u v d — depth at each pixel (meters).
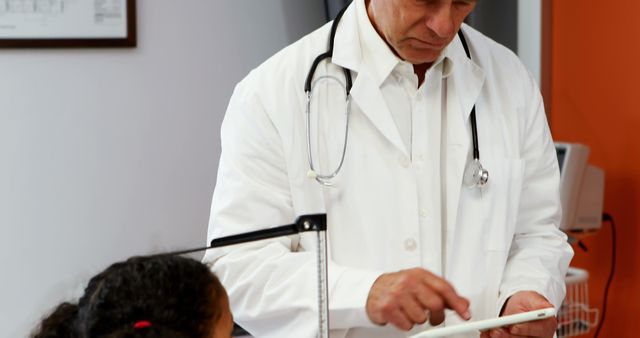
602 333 2.72
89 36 2.65
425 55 1.55
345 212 1.58
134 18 2.67
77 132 2.68
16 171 2.64
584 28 2.70
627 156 2.60
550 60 2.81
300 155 1.57
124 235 2.74
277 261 1.50
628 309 2.64
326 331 1.14
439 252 1.61
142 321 1.01
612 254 2.67
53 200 2.67
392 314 1.32
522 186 1.71
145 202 2.75
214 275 1.13
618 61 2.61
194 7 2.74
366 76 1.60
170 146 2.76
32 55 2.62
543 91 2.80
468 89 1.66
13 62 2.61
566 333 2.47
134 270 1.06
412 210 1.58
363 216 1.58
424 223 1.60
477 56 1.73
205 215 2.81
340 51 1.63
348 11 1.70
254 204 1.55
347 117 1.60
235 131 1.61
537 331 1.49
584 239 2.77
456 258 1.63
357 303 1.41
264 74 1.64
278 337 1.53
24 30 2.60
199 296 1.05
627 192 2.61
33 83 2.63
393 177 1.60
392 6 1.52
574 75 2.74
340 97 1.62
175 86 2.75
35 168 2.65
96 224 2.71
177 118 2.76
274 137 1.58
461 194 1.64
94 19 2.65
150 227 2.76
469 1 1.48
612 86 2.63
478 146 1.66
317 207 1.57
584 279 2.47
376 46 1.62
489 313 1.63
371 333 1.57
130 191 2.73
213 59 2.78
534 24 2.78
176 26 2.73
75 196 2.69
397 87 1.63
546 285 1.61
